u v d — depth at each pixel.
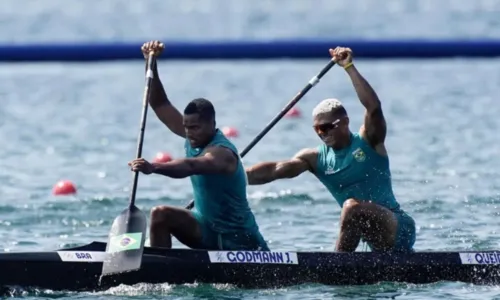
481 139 67.31
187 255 33.72
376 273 34.59
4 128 74.75
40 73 103.75
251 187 53.34
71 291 32.94
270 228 44.59
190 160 32.62
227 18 155.12
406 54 91.38
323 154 36.81
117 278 33.22
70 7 179.38
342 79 96.88
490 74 97.75
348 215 34.94
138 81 98.50
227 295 32.97
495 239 41.56
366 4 176.75
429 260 34.84
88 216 47.38
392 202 36.38
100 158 63.16
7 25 148.00
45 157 63.62
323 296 32.97
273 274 34.09
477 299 32.66
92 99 88.44
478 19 147.88
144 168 31.80
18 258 32.62
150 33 134.12
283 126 74.75
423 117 76.88
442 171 56.50
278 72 100.94
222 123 76.00
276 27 140.25
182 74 100.94
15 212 48.03
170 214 34.00
